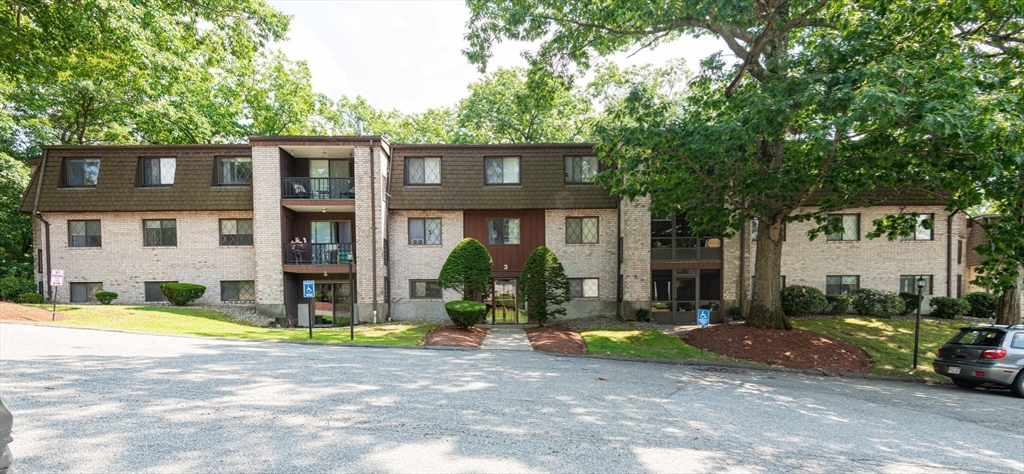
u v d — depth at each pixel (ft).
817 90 28.84
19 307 46.21
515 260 62.69
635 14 40.34
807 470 15.70
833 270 62.59
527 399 23.00
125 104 72.64
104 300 58.03
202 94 80.12
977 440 20.76
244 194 61.00
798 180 39.29
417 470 13.88
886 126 29.71
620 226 61.21
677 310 58.08
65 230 60.70
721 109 40.40
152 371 25.90
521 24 43.78
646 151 38.14
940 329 52.37
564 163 63.41
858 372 37.29
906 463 17.16
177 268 61.36
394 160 62.95
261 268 58.13
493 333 51.29
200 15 41.60
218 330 45.80
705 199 42.45
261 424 17.58
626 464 15.15
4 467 7.48
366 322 57.82
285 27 45.75
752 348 40.50
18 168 64.34
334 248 63.31
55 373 24.54
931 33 30.78
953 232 62.49
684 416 21.66
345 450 15.26
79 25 32.14
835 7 35.06
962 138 27.86
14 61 31.40
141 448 14.89
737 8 33.94
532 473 14.03
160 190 60.59
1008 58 33.06
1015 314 46.75
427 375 27.73
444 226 62.69
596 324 55.83
